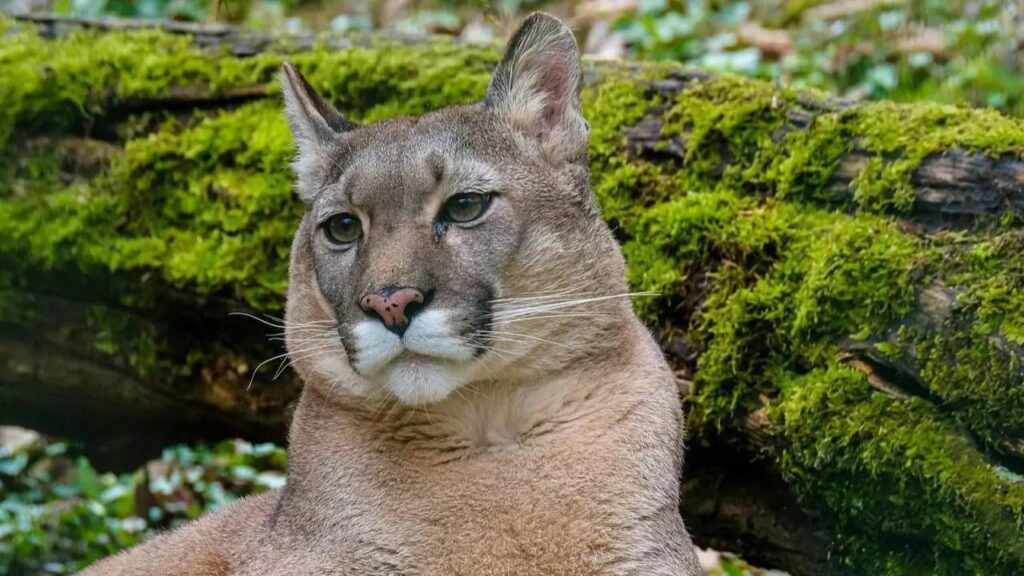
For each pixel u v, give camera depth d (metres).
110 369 8.48
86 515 9.82
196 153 8.23
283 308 7.96
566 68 6.05
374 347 5.46
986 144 6.45
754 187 7.30
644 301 7.27
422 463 5.73
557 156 5.98
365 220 5.76
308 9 14.49
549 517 5.51
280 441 8.76
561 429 5.67
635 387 5.79
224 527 6.53
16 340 8.48
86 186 8.35
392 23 13.59
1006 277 6.09
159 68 8.48
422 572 5.54
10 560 9.27
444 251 5.56
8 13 9.16
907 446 6.16
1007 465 6.03
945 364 6.13
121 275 8.18
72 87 8.45
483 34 12.45
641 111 7.73
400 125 6.01
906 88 10.81
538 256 5.68
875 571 6.62
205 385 8.42
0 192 8.38
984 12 11.33
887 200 6.69
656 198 7.51
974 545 6.09
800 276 6.80
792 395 6.63
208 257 8.05
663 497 5.69
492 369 5.61
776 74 11.09
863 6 11.79
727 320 6.96
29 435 11.12
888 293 6.35
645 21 12.09
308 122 6.35
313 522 5.78
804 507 6.79
